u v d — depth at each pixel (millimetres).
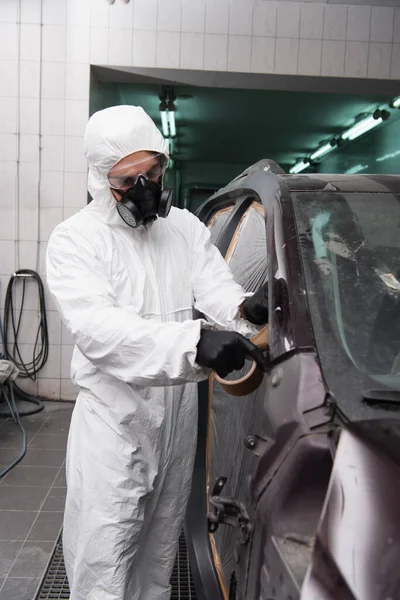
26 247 4664
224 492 1549
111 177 1471
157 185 1489
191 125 9250
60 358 4773
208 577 1816
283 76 4625
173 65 4504
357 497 868
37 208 4629
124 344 1308
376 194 1495
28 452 3742
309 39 4547
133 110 1516
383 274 1287
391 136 7832
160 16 4461
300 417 1033
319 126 9031
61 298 1427
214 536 1902
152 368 1285
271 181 1589
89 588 1528
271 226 1386
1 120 4539
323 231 1363
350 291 1244
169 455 1640
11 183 4602
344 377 1069
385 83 4750
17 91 4512
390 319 1216
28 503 3021
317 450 976
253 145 10992
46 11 4430
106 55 4484
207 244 1758
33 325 4734
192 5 4465
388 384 1067
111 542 1498
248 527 1130
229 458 1597
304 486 966
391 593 768
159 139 1513
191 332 1258
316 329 1163
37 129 4547
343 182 1552
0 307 4707
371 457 903
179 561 2365
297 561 894
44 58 4480
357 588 789
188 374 1276
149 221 1512
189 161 13648
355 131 8539
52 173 4594
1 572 2367
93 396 1557
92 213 1581
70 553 1613
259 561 1005
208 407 2174
